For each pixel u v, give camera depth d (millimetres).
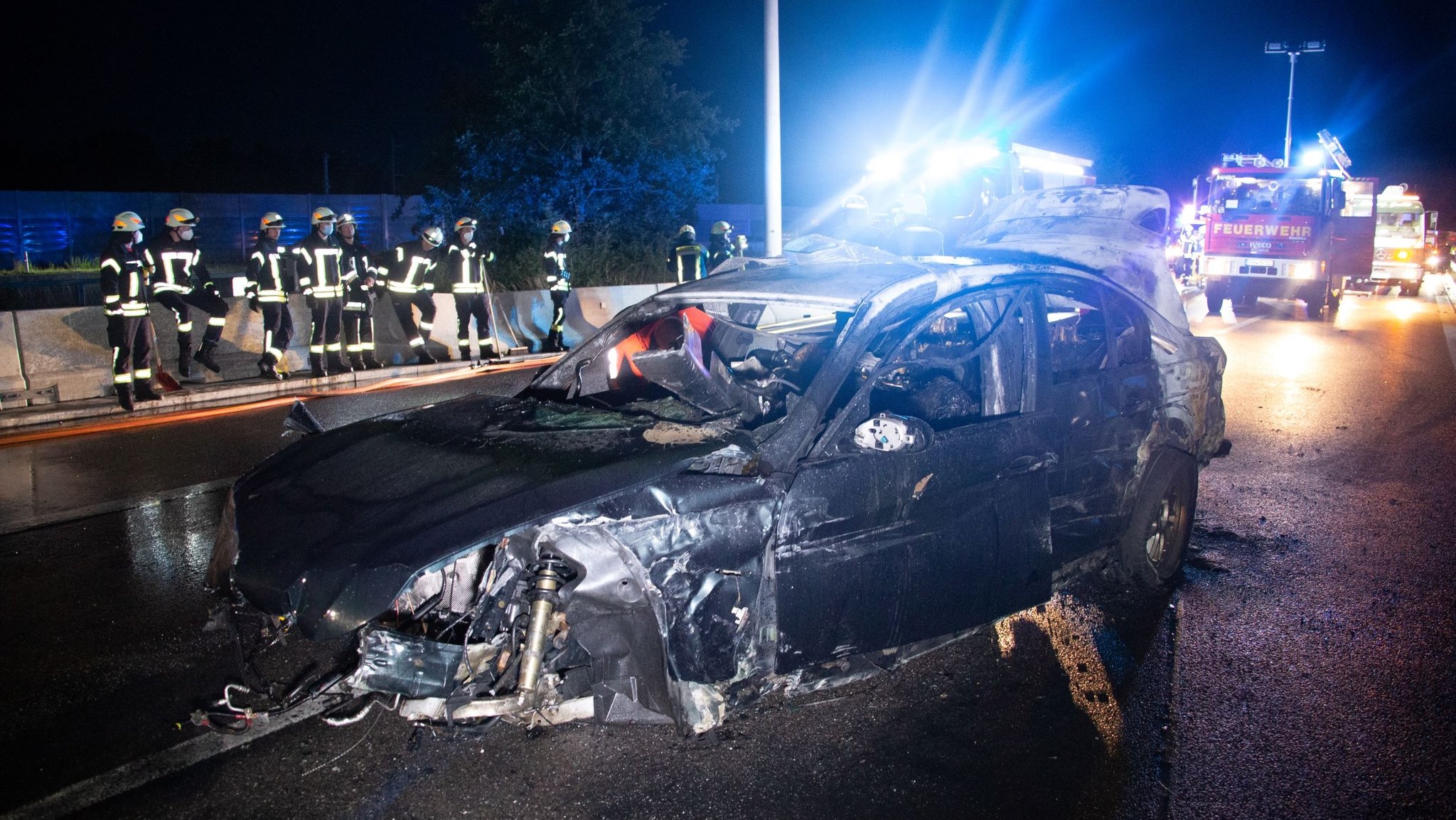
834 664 3387
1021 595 3879
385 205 37469
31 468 7320
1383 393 10406
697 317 4781
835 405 4074
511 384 11211
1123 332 4766
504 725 3484
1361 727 3529
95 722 3588
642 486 2979
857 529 3330
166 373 10117
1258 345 14742
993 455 3740
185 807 3061
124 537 5730
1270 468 7258
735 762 3285
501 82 21000
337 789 3139
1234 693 3793
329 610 2746
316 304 11055
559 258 14078
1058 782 3189
